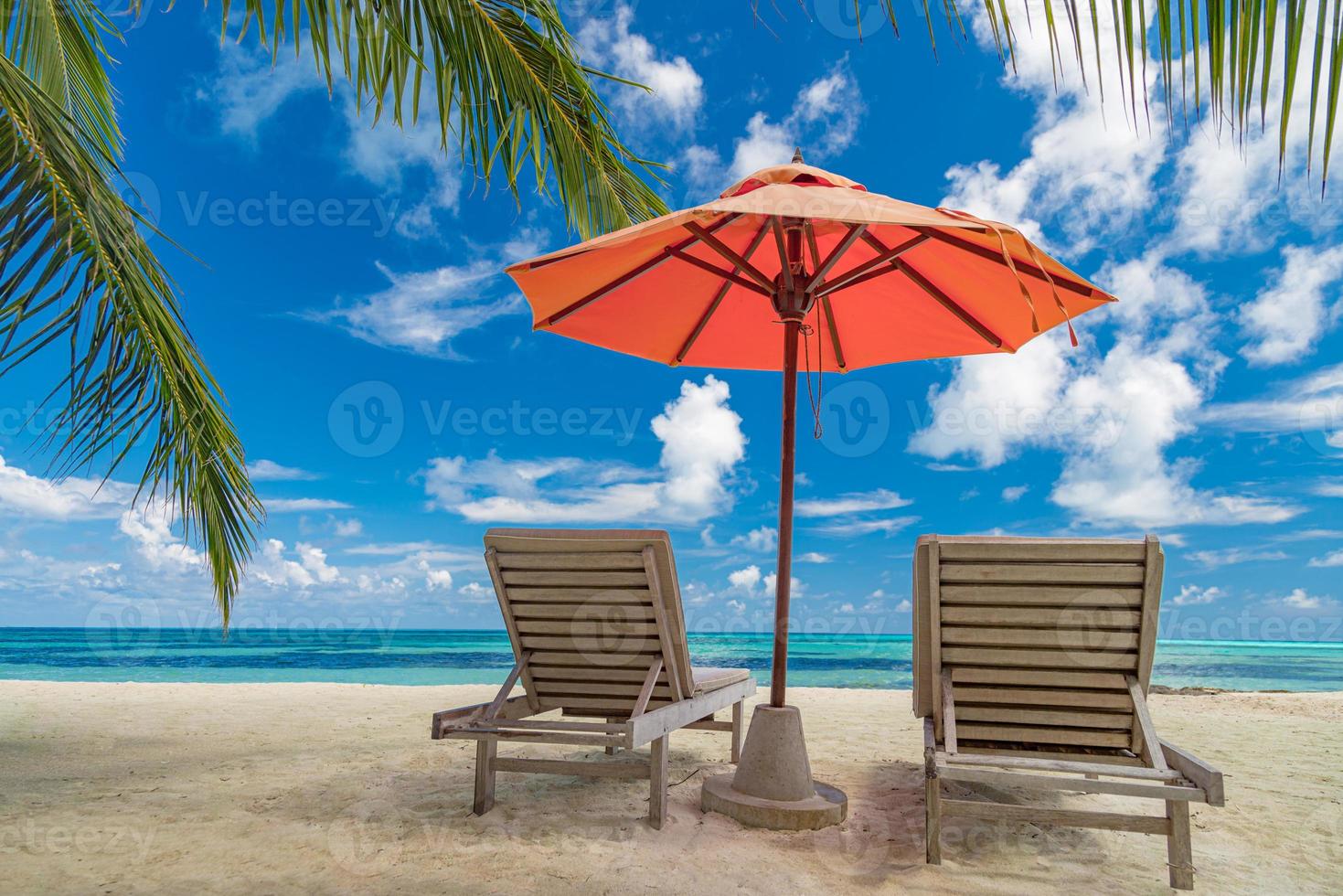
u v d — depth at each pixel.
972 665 3.07
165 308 4.02
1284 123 1.14
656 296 4.26
